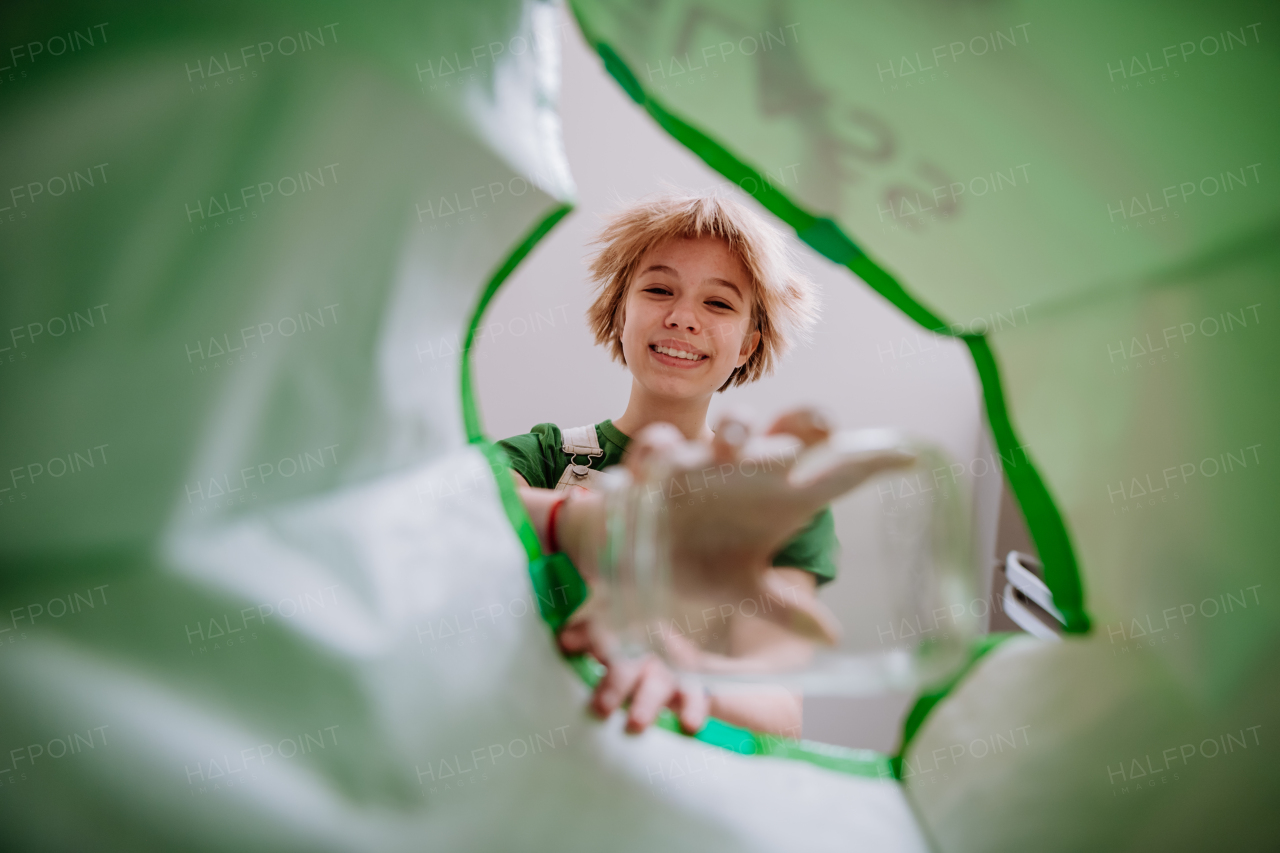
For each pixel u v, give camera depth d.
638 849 0.37
